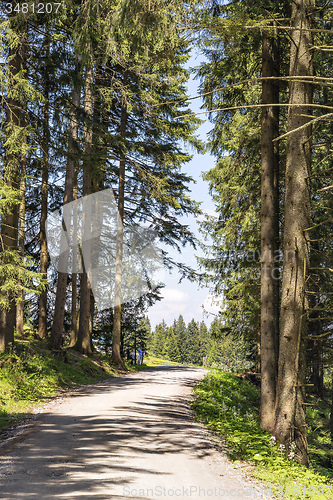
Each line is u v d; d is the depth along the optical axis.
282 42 12.22
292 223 8.63
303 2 8.56
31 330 20.94
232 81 12.63
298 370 8.38
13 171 11.80
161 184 20.92
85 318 20.36
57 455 6.02
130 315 23.97
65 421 8.43
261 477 6.20
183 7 7.32
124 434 7.56
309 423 18.48
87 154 13.60
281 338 8.63
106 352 27.00
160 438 7.59
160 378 18.70
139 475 5.42
